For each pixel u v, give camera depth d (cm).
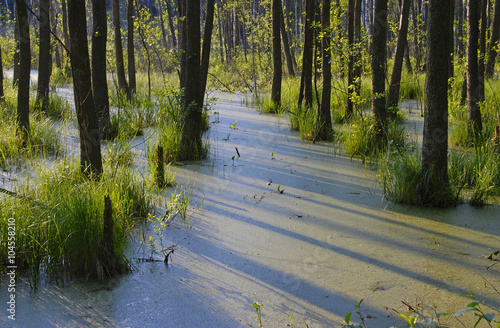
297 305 314
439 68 474
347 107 952
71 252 352
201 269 366
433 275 352
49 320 294
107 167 545
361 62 915
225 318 298
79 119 485
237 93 1598
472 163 562
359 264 372
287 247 406
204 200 528
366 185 583
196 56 702
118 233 382
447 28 467
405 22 794
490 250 395
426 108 495
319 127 850
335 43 834
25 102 709
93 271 348
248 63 2144
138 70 2266
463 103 893
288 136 895
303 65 954
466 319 292
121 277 352
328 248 403
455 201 503
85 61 480
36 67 2381
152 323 293
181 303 316
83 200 376
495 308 303
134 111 1019
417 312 300
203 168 662
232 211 494
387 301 316
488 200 519
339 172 643
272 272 361
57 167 531
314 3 882
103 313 304
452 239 418
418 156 568
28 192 413
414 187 511
